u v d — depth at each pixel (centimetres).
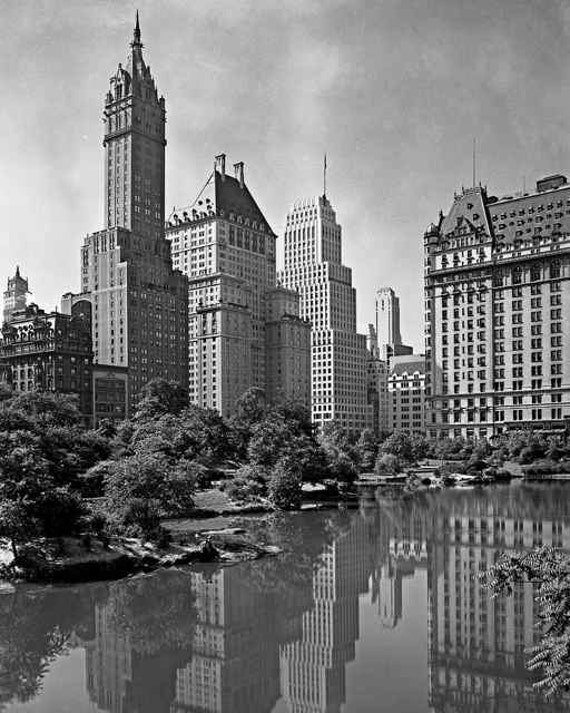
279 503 13162
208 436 15812
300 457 15500
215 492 13088
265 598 6725
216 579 7481
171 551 8244
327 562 8338
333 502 14600
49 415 14500
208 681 4747
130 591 6925
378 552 8931
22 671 4966
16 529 7031
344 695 4462
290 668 4947
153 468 8731
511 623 5825
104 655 5256
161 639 5603
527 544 9231
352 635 5628
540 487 17662
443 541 9662
